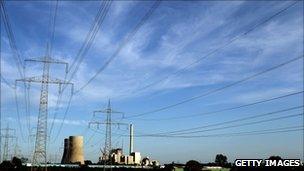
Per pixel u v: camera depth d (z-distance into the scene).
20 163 157.50
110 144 114.19
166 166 133.00
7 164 155.00
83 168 144.25
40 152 99.06
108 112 111.25
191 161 125.62
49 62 80.81
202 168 125.62
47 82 80.44
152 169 136.88
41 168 118.06
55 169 143.00
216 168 128.38
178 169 129.75
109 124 111.62
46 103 97.75
